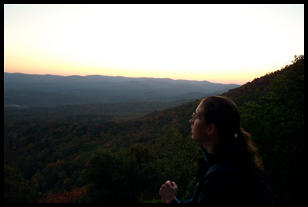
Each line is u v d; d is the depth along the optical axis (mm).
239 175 1008
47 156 49656
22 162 45125
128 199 12359
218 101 1149
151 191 12867
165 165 14203
